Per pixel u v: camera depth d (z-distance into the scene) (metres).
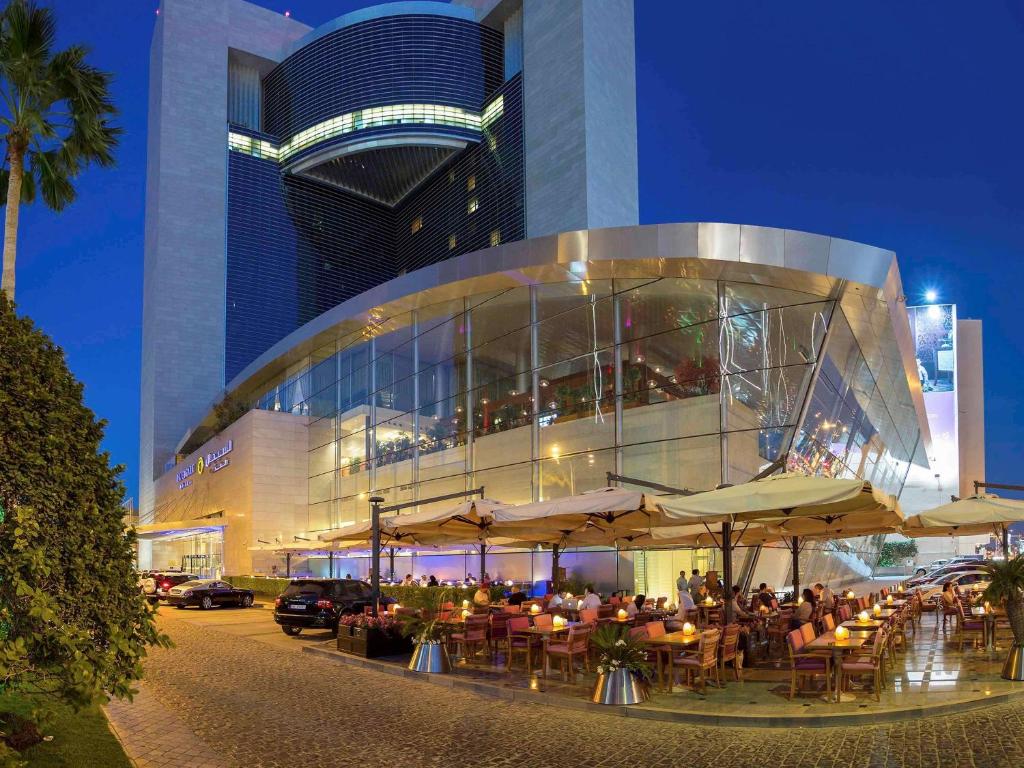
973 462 98.81
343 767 8.16
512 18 118.38
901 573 68.50
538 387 30.03
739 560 24.64
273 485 47.59
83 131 23.77
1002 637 18.17
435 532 21.27
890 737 9.09
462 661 15.87
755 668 14.34
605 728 9.97
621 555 26.91
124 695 6.57
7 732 7.50
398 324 38.62
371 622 17.02
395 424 38.34
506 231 105.50
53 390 6.56
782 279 23.98
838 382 27.62
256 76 130.00
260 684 13.73
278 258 119.69
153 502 99.88
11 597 5.86
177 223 111.88
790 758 8.33
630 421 26.78
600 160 95.75
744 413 24.20
